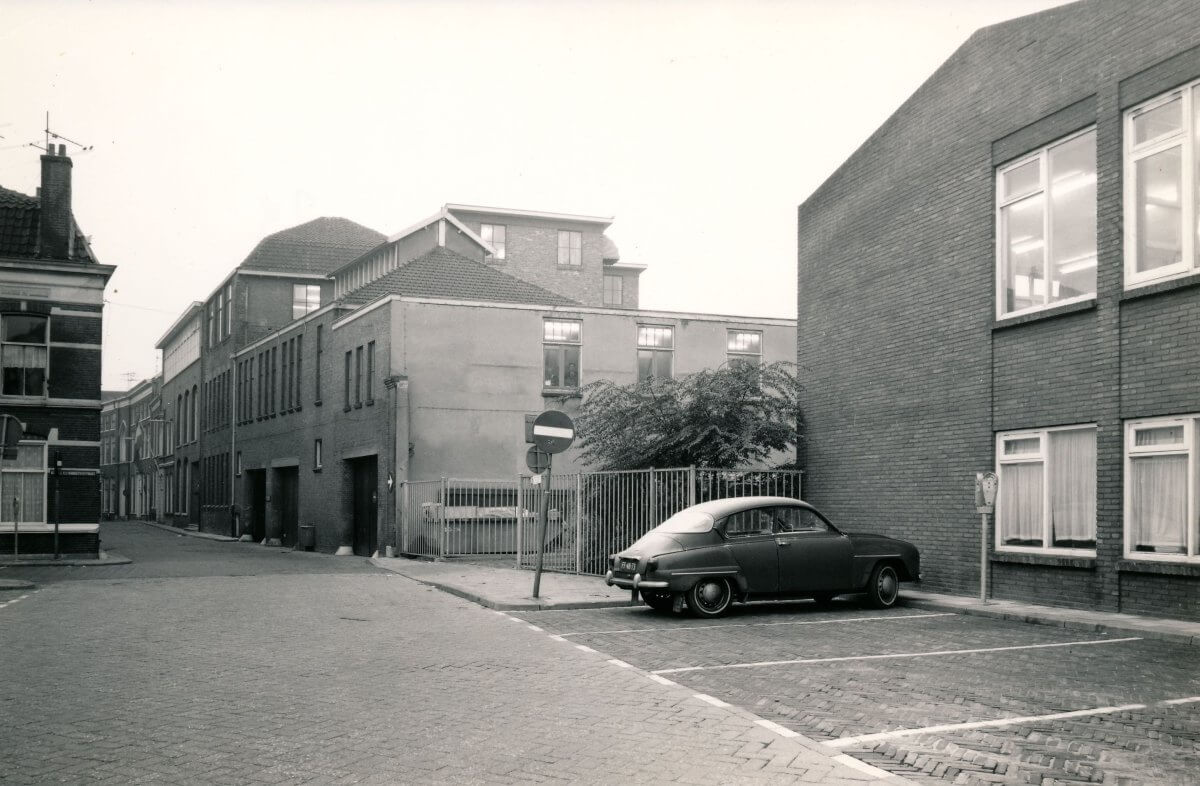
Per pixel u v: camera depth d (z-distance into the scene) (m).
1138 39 12.44
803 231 19.42
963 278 15.23
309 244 47.50
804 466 19.08
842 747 6.38
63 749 6.31
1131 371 12.38
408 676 8.76
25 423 25.28
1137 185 12.49
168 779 5.67
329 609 14.14
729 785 5.52
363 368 30.59
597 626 12.31
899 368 16.58
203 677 8.71
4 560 24.58
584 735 6.61
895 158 16.89
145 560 26.31
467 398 28.70
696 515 13.76
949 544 15.28
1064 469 13.46
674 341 31.33
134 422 77.12
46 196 26.12
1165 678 8.57
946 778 5.71
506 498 28.05
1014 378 14.20
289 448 38.22
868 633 11.49
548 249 47.56
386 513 28.09
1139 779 5.70
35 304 25.47
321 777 5.69
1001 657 9.69
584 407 22.17
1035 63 14.06
